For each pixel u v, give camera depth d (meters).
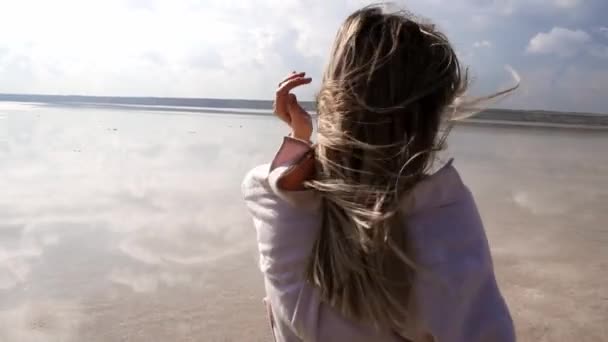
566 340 4.16
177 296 4.82
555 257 6.14
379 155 1.01
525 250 6.41
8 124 27.97
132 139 20.69
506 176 12.34
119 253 6.04
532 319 4.52
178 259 5.87
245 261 5.83
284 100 1.28
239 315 4.44
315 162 1.12
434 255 1.01
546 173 13.00
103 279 5.23
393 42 1.03
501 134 27.31
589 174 13.03
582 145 21.91
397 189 0.99
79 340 3.98
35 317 4.35
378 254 1.03
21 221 7.35
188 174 11.91
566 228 7.49
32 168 12.34
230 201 8.95
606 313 4.63
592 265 5.88
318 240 1.11
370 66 1.03
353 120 1.04
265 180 1.17
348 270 1.05
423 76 1.03
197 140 20.84
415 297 1.03
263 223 1.19
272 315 1.26
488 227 7.49
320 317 1.13
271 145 19.17
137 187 10.14
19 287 4.98
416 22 1.11
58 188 9.85
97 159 14.25
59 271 5.42
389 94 1.02
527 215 8.28
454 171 1.03
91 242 6.45
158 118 40.31
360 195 1.01
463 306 1.00
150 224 7.34
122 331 4.12
